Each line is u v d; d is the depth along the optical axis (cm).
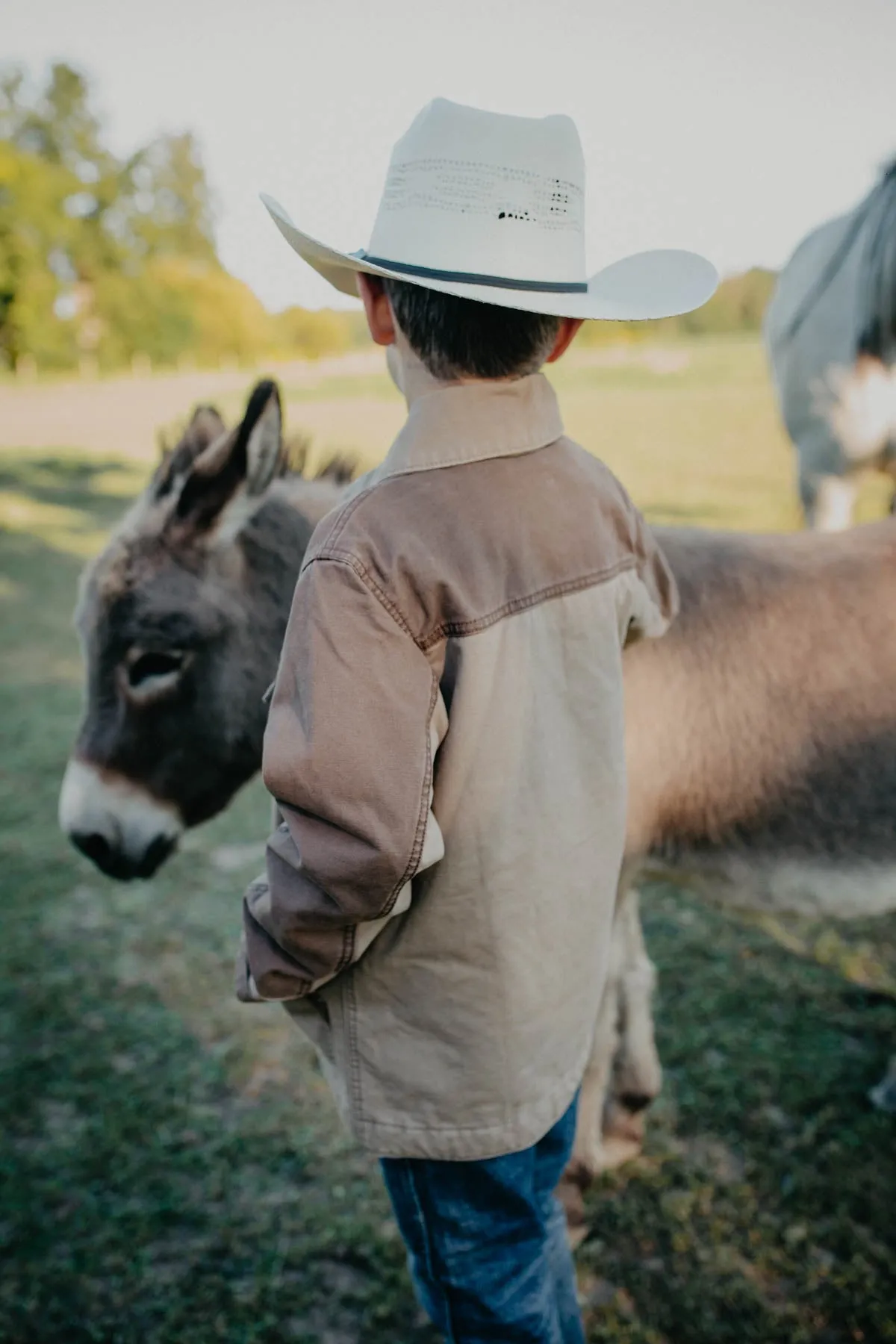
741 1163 211
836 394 373
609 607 108
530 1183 119
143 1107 231
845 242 363
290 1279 191
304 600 92
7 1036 254
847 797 169
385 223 99
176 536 168
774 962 274
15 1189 210
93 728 177
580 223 101
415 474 97
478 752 97
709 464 1005
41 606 635
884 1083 224
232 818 374
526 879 104
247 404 160
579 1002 117
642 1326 178
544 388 105
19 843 349
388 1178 122
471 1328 122
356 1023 111
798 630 170
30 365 3600
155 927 302
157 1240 199
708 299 113
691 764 169
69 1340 180
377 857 89
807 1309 179
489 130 95
